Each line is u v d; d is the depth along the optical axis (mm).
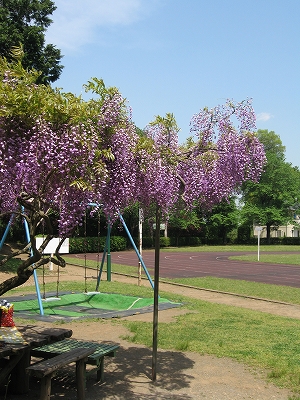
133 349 7438
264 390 5586
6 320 5258
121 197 5352
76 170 4680
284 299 13836
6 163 4602
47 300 12117
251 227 65562
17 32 20828
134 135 5762
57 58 22562
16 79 4895
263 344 7773
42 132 4562
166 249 47812
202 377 6043
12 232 34531
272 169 61844
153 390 5523
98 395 5312
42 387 4453
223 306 11977
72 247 38500
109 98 5305
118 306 12172
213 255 39219
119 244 43625
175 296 13344
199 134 6285
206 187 6215
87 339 8070
